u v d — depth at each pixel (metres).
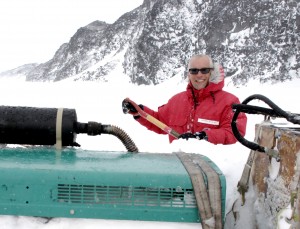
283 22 66.06
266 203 1.81
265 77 60.50
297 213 1.48
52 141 2.17
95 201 1.71
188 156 2.10
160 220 1.72
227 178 2.25
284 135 1.69
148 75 85.94
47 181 1.69
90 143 5.18
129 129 7.28
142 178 1.71
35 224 1.68
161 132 3.63
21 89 33.41
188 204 1.71
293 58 61.75
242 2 74.06
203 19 81.25
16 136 2.12
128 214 1.71
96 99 20.27
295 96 28.48
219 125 3.40
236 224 2.01
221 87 3.45
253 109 1.79
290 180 1.60
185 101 3.55
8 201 1.70
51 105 17.70
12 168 1.70
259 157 1.96
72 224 1.69
